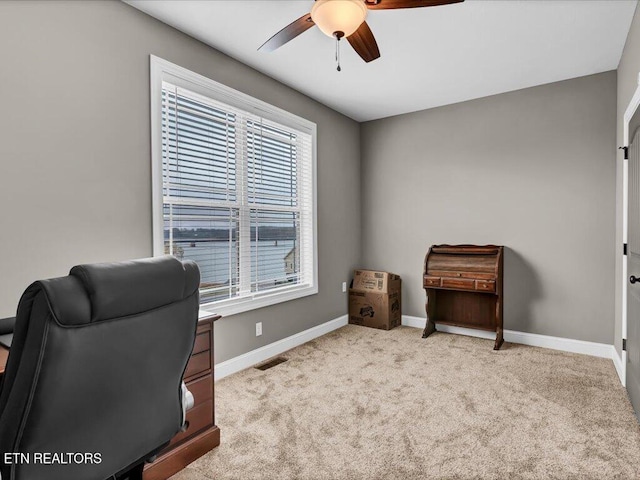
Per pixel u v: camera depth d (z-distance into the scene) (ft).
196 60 8.77
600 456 6.03
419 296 13.99
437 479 5.51
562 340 11.31
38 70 6.20
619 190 9.84
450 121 13.19
